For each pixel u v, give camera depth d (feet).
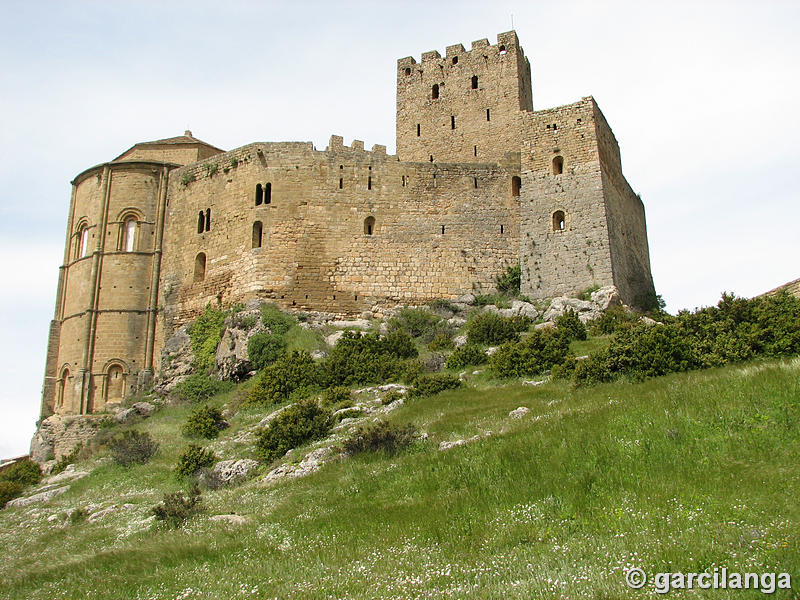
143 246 173.88
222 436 111.45
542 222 148.56
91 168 182.09
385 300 153.38
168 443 113.29
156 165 178.40
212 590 42.93
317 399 111.65
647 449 52.90
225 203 164.86
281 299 152.25
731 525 38.70
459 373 113.80
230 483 84.53
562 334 110.32
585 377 88.58
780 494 41.83
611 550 38.55
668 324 91.35
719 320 87.35
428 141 182.80
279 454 88.63
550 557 39.37
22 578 57.06
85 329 168.55
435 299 152.97
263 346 139.54
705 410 57.16
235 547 53.31
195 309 162.81
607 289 137.08
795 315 83.30
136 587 47.62
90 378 165.58
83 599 47.09
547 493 50.26
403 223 157.48
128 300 169.89
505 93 178.81
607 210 145.07
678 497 44.45
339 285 153.89
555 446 58.08
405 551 45.27
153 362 166.40
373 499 59.16
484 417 80.02
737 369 71.36
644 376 81.25
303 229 156.15
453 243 156.35
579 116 151.64
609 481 49.39
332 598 38.45
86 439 149.07
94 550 66.13
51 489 111.45
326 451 80.07
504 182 160.25
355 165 160.35
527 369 103.60
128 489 95.96
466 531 47.16
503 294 151.12
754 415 54.19
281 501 66.28
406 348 127.75
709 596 31.58
